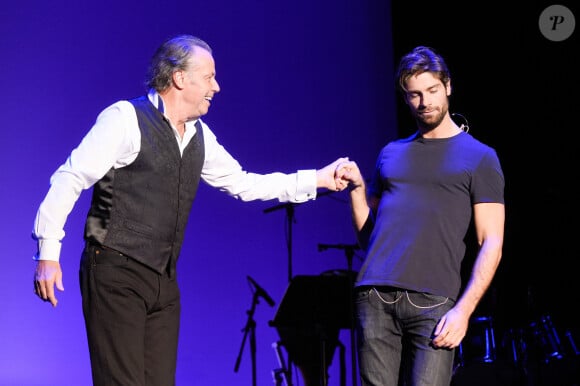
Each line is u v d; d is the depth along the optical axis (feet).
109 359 8.68
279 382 18.80
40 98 21.50
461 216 8.92
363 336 9.07
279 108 21.91
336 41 22.18
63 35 21.63
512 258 18.88
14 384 20.54
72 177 8.66
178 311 9.55
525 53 20.30
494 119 20.51
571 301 18.45
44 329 20.79
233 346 21.13
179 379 20.88
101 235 8.87
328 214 21.62
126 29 21.71
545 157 20.10
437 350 8.66
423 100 9.01
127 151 8.98
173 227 9.31
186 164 9.50
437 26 21.02
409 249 8.89
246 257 21.44
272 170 21.71
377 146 21.91
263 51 22.03
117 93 21.58
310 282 16.20
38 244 8.77
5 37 21.53
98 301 8.75
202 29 21.86
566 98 19.98
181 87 9.40
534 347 17.76
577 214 18.79
